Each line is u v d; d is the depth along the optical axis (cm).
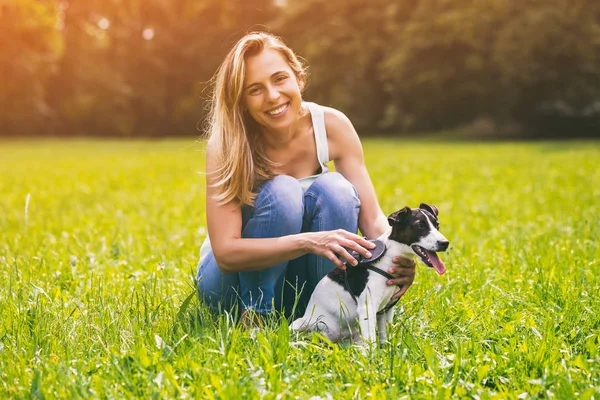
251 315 371
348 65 4653
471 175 1475
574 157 1978
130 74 5775
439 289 426
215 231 372
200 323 376
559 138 4147
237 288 397
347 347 344
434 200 1041
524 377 301
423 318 384
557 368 310
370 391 284
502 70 3744
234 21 5653
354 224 382
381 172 1588
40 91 5344
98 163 2167
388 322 362
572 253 553
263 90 366
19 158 2548
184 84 5844
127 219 862
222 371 299
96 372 310
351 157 405
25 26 4972
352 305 350
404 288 357
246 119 386
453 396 278
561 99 4062
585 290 439
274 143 393
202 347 325
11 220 888
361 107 4784
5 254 606
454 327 374
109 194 1223
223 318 375
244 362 313
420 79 4050
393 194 1124
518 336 350
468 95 4225
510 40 3584
